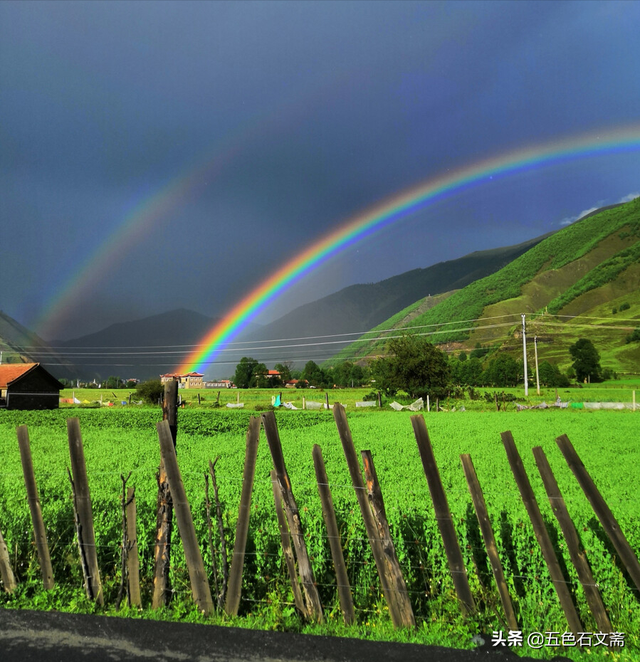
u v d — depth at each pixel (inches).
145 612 287.3
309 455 785.6
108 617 271.1
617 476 619.8
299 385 4985.2
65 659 231.9
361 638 256.1
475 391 2874.0
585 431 1165.7
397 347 2797.7
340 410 284.0
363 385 5236.2
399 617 270.2
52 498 436.8
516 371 4138.8
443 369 2746.1
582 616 277.9
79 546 302.8
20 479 534.3
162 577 296.4
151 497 409.7
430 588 301.3
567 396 2928.2
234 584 285.6
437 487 275.7
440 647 245.4
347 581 277.6
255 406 2738.7
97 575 302.4
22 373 2456.9
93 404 2923.2
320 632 263.7
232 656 235.1
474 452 824.9
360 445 928.9
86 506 305.1
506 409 2357.3
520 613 282.2
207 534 333.4
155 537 330.3
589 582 262.5
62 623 265.1
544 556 267.1
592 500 265.7
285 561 295.3
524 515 339.0
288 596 293.0
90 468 671.8
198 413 1845.5
